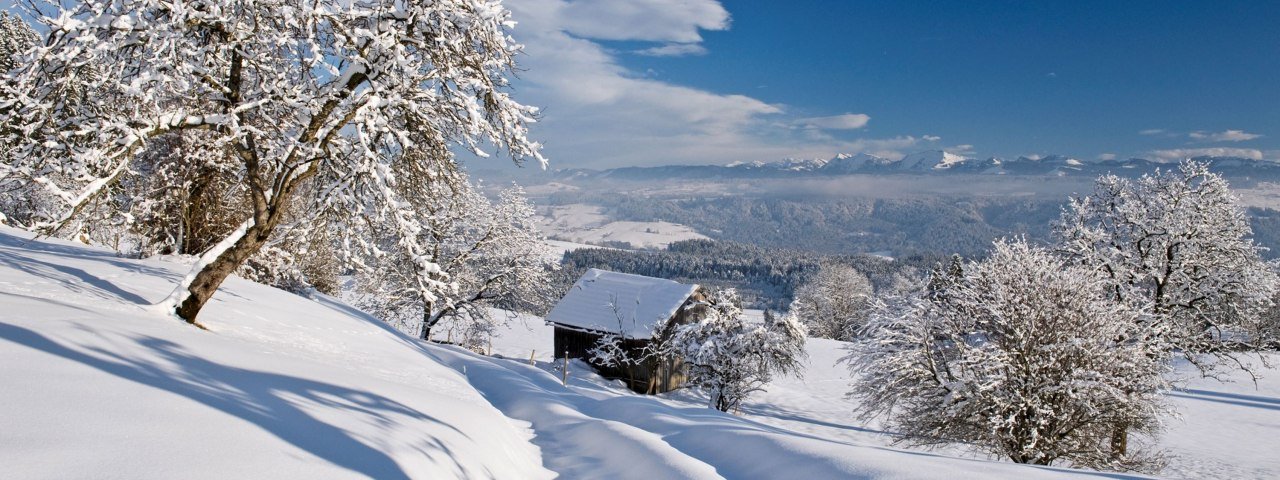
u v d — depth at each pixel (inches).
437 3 379.2
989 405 587.8
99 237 884.6
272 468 159.8
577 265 6855.3
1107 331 599.2
